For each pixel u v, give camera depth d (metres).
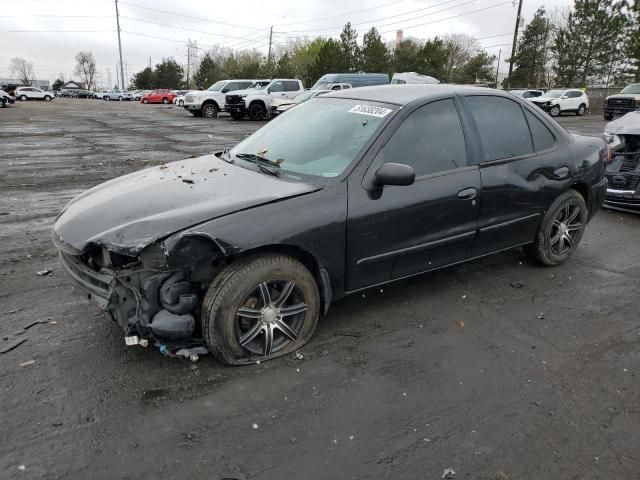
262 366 3.08
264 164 3.65
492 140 4.06
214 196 3.12
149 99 56.81
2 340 3.29
